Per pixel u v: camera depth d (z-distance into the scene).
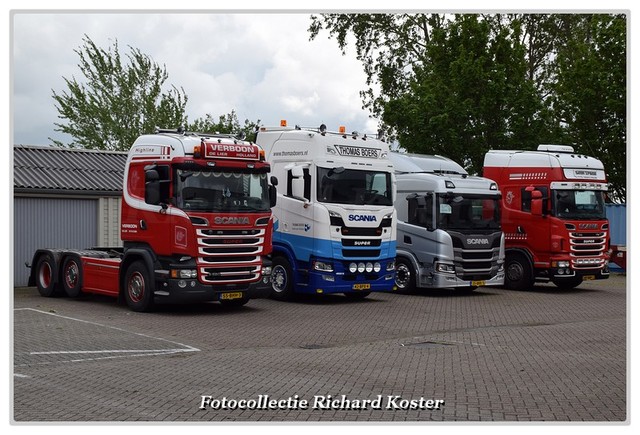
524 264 25.56
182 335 15.37
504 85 35.78
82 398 10.27
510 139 35.91
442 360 13.09
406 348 14.30
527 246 25.50
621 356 13.53
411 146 36.84
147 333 15.48
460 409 9.86
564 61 40.47
